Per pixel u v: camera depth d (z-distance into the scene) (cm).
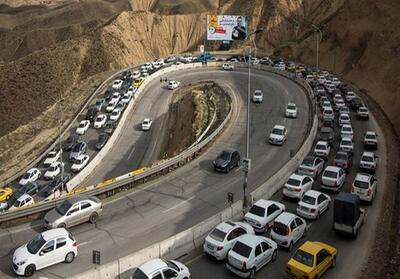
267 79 8662
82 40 15100
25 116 11619
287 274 2364
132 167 5756
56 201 3225
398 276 2459
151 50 17488
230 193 3312
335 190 3600
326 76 9156
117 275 2345
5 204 4503
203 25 18188
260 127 5697
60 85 13075
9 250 2706
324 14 15025
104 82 9488
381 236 2920
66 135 7044
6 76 12575
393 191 3712
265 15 16288
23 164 6462
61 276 2389
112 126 6912
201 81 8794
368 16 10238
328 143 4756
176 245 2628
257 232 2880
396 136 5594
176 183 3856
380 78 8388
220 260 2550
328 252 2477
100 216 3178
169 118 7400
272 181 3625
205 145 4909
